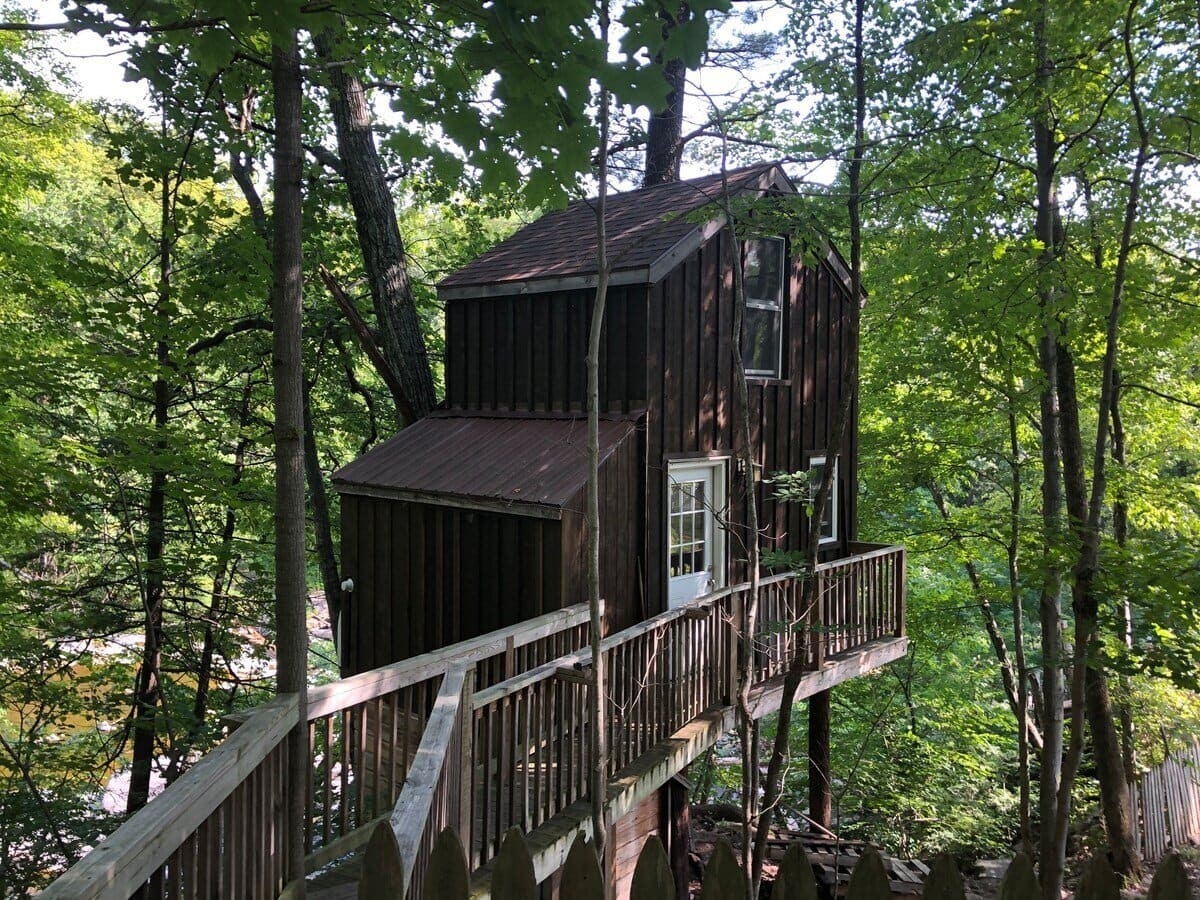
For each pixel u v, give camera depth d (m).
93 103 10.92
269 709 3.41
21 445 7.86
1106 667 6.44
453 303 9.77
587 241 9.00
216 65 2.69
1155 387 11.89
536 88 2.09
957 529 10.85
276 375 3.50
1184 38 6.61
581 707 5.48
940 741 13.51
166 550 9.20
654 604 8.16
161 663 9.00
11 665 8.65
